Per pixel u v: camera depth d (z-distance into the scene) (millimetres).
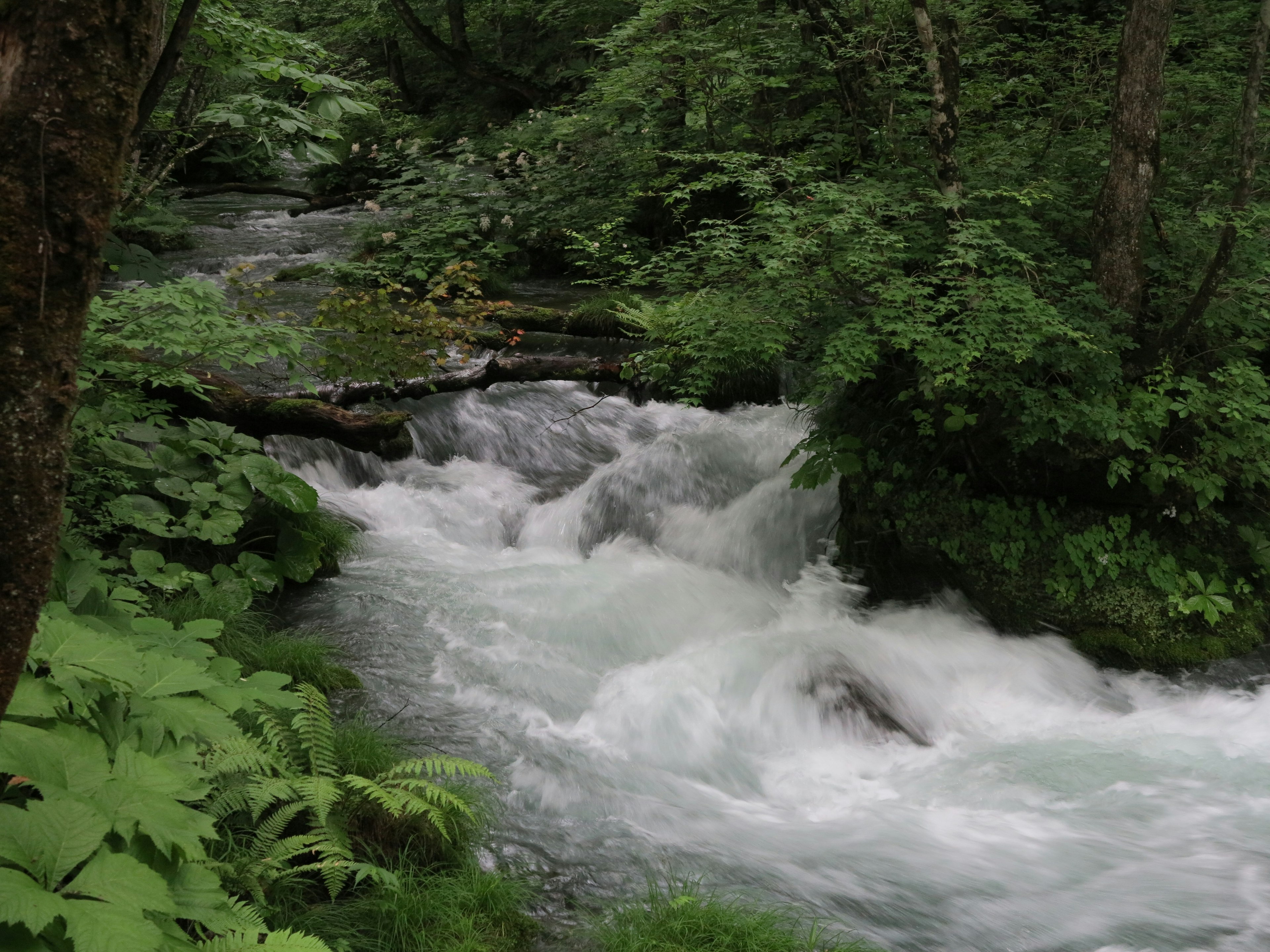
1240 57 8742
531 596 7160
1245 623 6480
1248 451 6469
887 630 6848
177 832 2748
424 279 13148
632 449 9758
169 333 5883
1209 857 4539
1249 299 6656
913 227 6852
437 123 26484
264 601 6578
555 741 5336
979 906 4121
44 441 1953
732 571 8102
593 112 16656
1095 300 6379
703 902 3973
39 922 2191
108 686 3219
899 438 7234
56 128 1866
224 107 5453
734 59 11477
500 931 3719
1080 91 8648
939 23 9109
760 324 6570
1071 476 6625
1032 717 6039
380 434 7512
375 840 3988
